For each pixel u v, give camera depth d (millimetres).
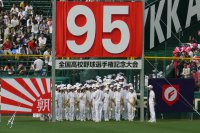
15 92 77438
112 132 65188
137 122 79562
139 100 85750
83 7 79750
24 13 111688
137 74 91438
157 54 99062
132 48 80812
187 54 93688
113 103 83500
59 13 79812
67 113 83500
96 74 95875
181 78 83812
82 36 80125
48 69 98812
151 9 101938
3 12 111938
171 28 102750
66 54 80062
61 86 83312
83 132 64938
